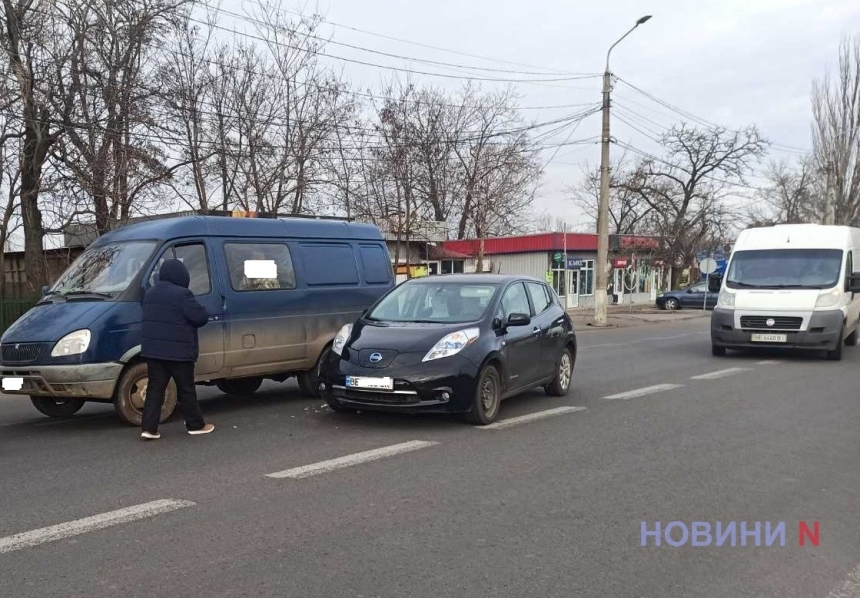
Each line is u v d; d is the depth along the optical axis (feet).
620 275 156.04
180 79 65.82
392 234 101.30
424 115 115.24
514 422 26.96
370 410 25.98
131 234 28.43
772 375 41.06
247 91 69.72
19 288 87.25
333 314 32.78
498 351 26.68
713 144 151.53
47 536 15.03
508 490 18.54
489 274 31.30
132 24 61.77
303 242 32.35
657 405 31.12
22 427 26.55
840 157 146.82
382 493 18.13
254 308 29.63
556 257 128.16
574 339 34.47
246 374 29.55
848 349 55.88
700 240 147.33
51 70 57.21
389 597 12.42
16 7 54.95
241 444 23.31
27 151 59.26
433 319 27.61
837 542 15.47
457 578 13.24
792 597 12.84
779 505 17.78
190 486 18.61
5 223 61.21
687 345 60.23
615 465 21.16
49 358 24.76
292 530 15.49
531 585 13.01
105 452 22.31
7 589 12.56
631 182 160.56
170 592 12.50
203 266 28.40
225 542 14.78
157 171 61.98
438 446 23.11
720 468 20.99
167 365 24.14
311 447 22.88
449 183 118.11
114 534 15.17
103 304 25.67
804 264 49.16
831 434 25.64
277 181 71.72
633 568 13.88
